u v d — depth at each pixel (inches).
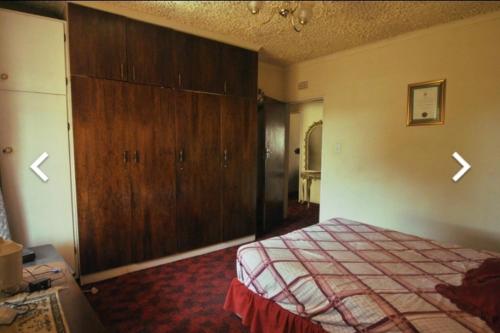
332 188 148.9
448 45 108.0
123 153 104.6
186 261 121.5
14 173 89.4
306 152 235.8
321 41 127.4
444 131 110.7
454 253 74.4
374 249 76.9
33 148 91.7
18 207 90.5
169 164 115.8
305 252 74.4
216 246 134.6
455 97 107.4
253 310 70.2
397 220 125.7
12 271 46.6
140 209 110.0
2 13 85.0
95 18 96.4
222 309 86.5
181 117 117.6
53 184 95.5
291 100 168.2
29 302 50.0
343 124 142.7
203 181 126.5
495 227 100.3
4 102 86.7
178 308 87.0
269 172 161.8
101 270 103.3
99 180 100.7
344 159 143.1
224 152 132.3
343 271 63.6
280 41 128.0
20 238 91.3
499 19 96.7
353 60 137.1
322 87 151.1
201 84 122.6
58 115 94.9
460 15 100.8
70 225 99.2
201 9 98.8
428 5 93.5
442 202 112.6
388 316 48.6
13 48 87.0
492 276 55.1
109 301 90.6
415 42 116.5
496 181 99.6
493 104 99.2
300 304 60.6
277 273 66.3
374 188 132.6
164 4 95.9
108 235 103.7
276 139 165.3
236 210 139.5
